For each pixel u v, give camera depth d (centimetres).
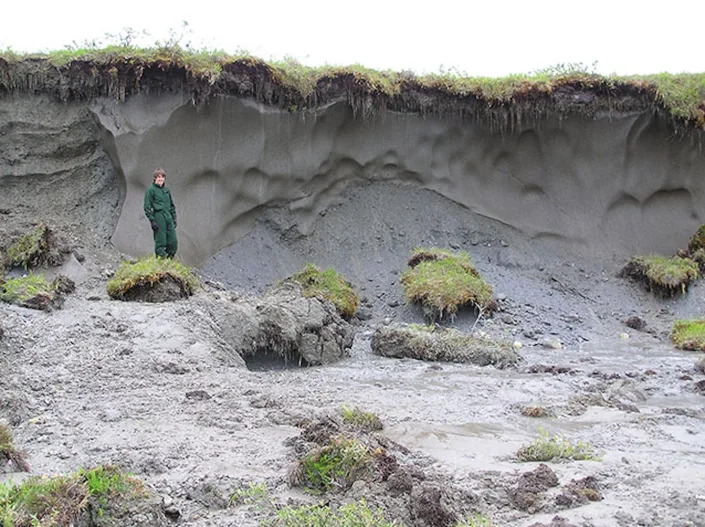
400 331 1163
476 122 1705
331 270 1461
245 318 1064
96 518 427
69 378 815
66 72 1474
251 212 1598
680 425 738
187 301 1099
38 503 415
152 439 614
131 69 1465
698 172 1756
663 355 1229
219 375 879
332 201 1677
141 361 887
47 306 1021
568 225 1727
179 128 1499
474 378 968
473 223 1703
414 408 773
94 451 586
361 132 1667
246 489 501
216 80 1496
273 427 661
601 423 740
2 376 802
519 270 1639
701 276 1605
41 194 1477
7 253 1227
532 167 1738
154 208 1330
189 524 454
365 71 1642
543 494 511
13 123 1470
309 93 1586
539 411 765
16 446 600
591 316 1507
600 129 1722
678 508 494
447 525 461
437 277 1434
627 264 1653
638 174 1747
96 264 1300
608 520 471
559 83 1700
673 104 1694
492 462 587
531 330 1383
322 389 849
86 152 1501
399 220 1673
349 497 488
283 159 1600
